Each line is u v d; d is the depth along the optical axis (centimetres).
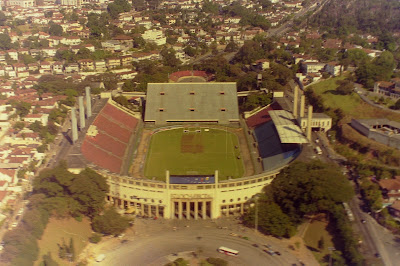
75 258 19562
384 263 18875
